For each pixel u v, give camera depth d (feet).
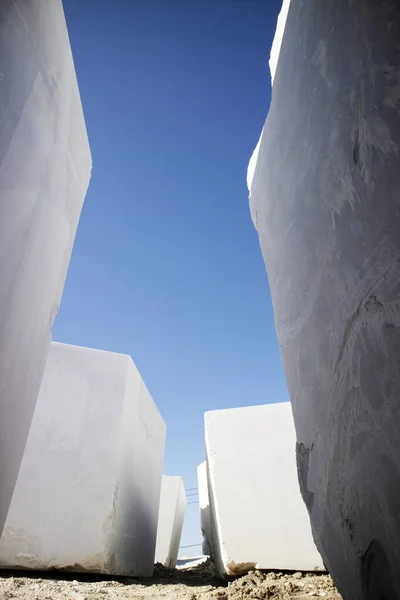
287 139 6.37
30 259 5.01
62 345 14.67
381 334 3.73
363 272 4.06
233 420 15.42
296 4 5.87
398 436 3.45
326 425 5.08
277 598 8.04
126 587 10.09
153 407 19.76
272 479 13.83
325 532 5.20
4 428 4.64
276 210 7.04
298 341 6.06
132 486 15.15
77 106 6.72
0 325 4.25
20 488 12.10
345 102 4.36
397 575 3.47
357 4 4.06
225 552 12.37
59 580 10.80
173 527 29.30
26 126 4.67
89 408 13.84
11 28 4.25
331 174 4.75
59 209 6.10
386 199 3.60
